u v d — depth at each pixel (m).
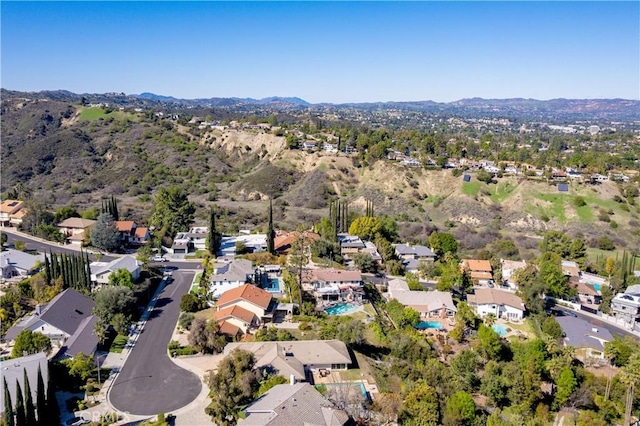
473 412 66.44
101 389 68.56
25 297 96.81
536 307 106.81
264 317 89.81
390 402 63.88
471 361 78.12
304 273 111.69
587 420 69.94
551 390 78.06
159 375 72.56
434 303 103.31
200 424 61.22
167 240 140.25
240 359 68.62
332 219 152.62
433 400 65.88
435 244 143.25
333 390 66.19
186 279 114.06
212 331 79.81
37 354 69.50
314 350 75.88
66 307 86.81
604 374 83.12
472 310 104.00
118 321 83.94
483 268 129.50
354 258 126.94
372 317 95.81
